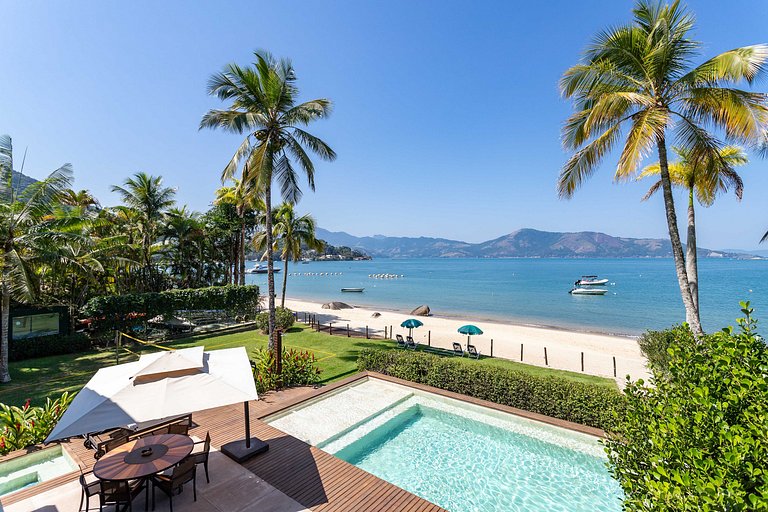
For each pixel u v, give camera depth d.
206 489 6.88
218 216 36.41
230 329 26.12
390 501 6.72
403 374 14.50
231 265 38.78
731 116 10.93
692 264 15.20
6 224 15.69
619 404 9.89
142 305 23.12
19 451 8.43
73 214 22.62
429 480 8.53
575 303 52.06
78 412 5.51
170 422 8.23
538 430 10.66
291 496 6.77
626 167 11.45
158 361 6.57
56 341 19.98
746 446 3.33
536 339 25.89
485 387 12.34
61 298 26.27
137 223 32.88
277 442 8.80
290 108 17.30
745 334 4.61
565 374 16.66
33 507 6.28
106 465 5.88
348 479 7.34
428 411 12.12
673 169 15.47
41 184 16.62
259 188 16.55
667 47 11.65
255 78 16.08
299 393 12.95
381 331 28.00
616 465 4.91
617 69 13.09
